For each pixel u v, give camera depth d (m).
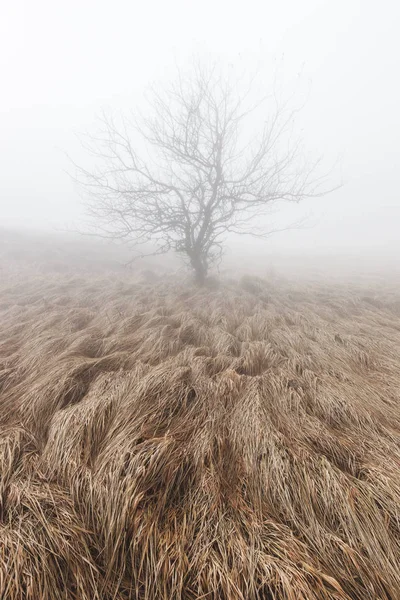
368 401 3.32
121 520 1.96
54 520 1.95
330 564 1.79
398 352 4.85
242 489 2.29
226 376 3.68
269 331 5.90
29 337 5.16
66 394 3.33
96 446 2.67
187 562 1.78
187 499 2.20
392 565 1.77
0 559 1.69
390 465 2.35
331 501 2.07
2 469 2.24
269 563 1.72
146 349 4.63
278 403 3.22
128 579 1.83
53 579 1.67
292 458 2.38
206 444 2.58
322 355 4.53
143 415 2.88
